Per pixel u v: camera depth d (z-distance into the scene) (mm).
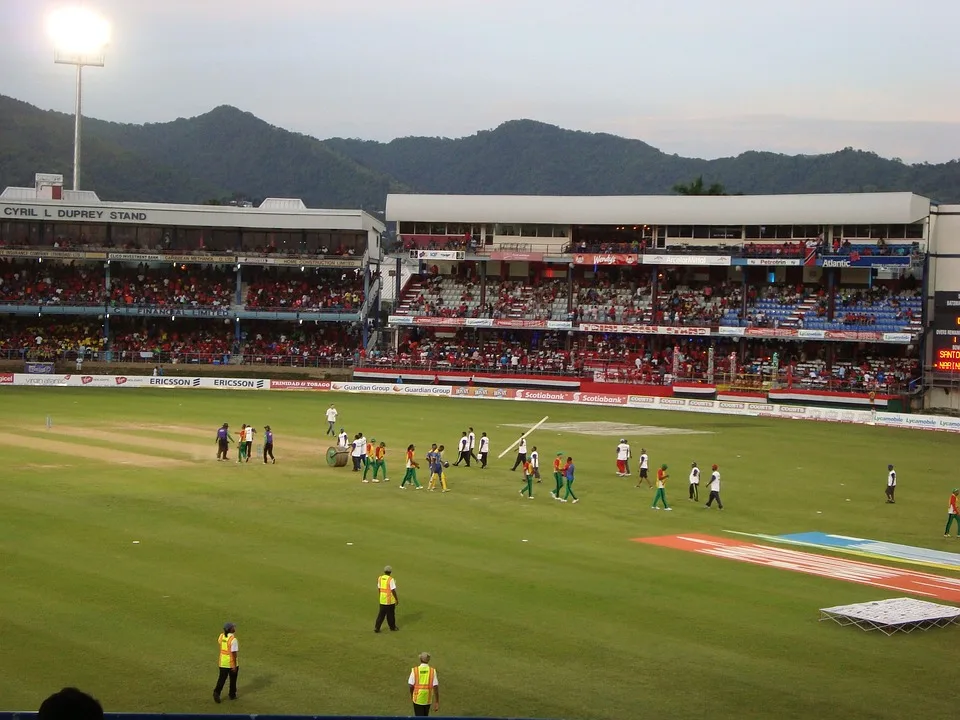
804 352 108062
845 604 32906
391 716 21312
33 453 56594
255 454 59750
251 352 111938
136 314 111562
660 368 107062
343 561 35906
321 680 24609
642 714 23312
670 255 109312
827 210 107938
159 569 33875
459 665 26000
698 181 151500
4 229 116062
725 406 94875
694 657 27312
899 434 82688
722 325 106125
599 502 49406
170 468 53625
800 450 71000
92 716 8633
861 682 25906
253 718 19641
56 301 110000
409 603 31109
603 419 86000
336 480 52188
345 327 119812
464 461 59938
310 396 96750
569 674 25688
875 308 103875
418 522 42938
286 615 29484
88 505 43594
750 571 36812
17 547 36062
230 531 39875
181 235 120062
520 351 112438
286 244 121188
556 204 118000
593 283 117750
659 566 37062
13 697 22766
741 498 52188
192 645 26656
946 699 24906
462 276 122312
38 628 27500
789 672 26438
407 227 122250
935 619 30422
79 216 114250
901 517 49031
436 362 108688
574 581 34438
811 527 45906
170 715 19469
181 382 101000
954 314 94875
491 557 37344
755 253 106375
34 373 100750
